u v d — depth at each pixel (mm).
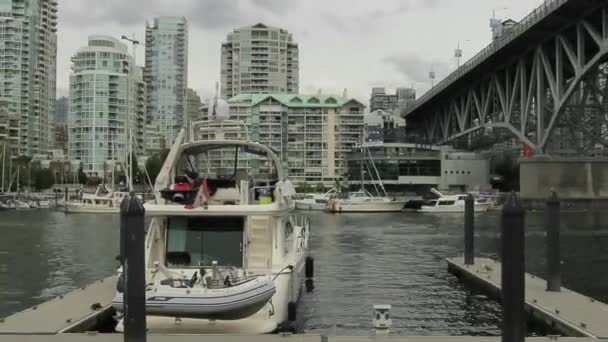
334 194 94812
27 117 173875
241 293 11555
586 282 23438
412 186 113938
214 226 13539
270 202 14727
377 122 164750
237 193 15188
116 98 156875
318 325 15781
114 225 60094
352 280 23359
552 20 60719
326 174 152750
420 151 114312
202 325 12148
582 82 64188
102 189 94438
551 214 17062
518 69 77062
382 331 11422
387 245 38688
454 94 108375
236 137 17094
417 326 15852
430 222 64312
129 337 9547
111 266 28641
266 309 12672
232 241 13461
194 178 15734
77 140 157500
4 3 171750
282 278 13281
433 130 131625
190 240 13469
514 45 71062
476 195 90938
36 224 61688
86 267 28297
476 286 20938
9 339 11031
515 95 77938
